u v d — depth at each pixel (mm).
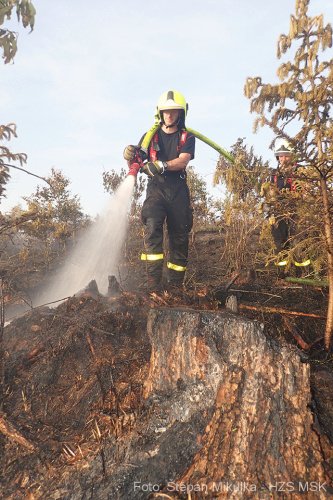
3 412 2648
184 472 2197
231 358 2494
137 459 2275
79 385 2818
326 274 4168
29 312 3496
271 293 4141
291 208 3264
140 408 2529
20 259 6129
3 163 2688
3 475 2354
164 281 4574
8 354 3107
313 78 3059
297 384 2377
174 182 4215
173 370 2580
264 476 2104
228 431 2277
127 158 4180
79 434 2508
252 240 5922
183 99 4105
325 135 2975
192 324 2598
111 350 2988
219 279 4992
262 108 3209
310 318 3424
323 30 2990
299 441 2197
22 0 2486
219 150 4207
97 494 2158
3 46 2543
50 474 2309
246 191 3586
